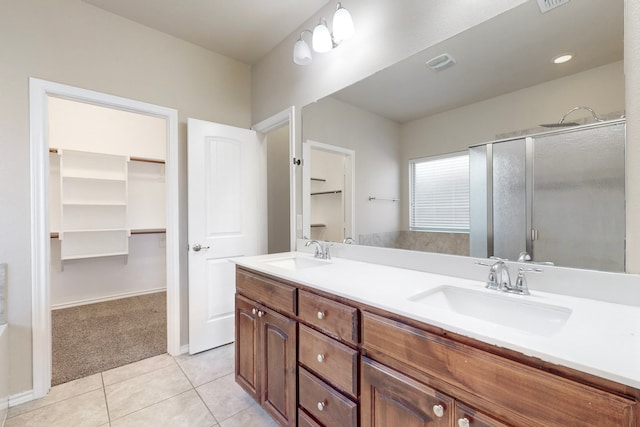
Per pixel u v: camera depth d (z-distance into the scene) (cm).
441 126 144
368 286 118
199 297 238
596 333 72
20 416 161
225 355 234
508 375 68
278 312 147
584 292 102
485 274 127
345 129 192
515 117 120
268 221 335
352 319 107
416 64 152
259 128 274
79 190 346
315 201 216
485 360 72
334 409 113
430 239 148
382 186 170
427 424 84
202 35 238
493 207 126
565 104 108
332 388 116
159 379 199
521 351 66
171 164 237
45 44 185
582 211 104
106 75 207
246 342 171
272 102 258
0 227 170
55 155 333
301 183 230
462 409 76
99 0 198
